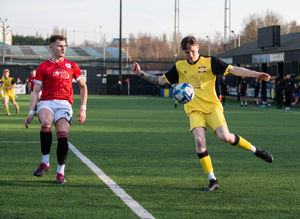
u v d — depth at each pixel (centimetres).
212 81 586
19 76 4981
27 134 1165
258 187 572
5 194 528
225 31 6469
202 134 568
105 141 1038
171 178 624
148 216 441
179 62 602
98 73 5294
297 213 456
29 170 675
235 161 771
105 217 437
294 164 745
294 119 1742
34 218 434
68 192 539
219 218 437
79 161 759
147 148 926
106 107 2547
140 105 2792
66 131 593
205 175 646
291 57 2816
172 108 2469
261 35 3231
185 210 464
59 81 604
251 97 3453
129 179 614
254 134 1211
